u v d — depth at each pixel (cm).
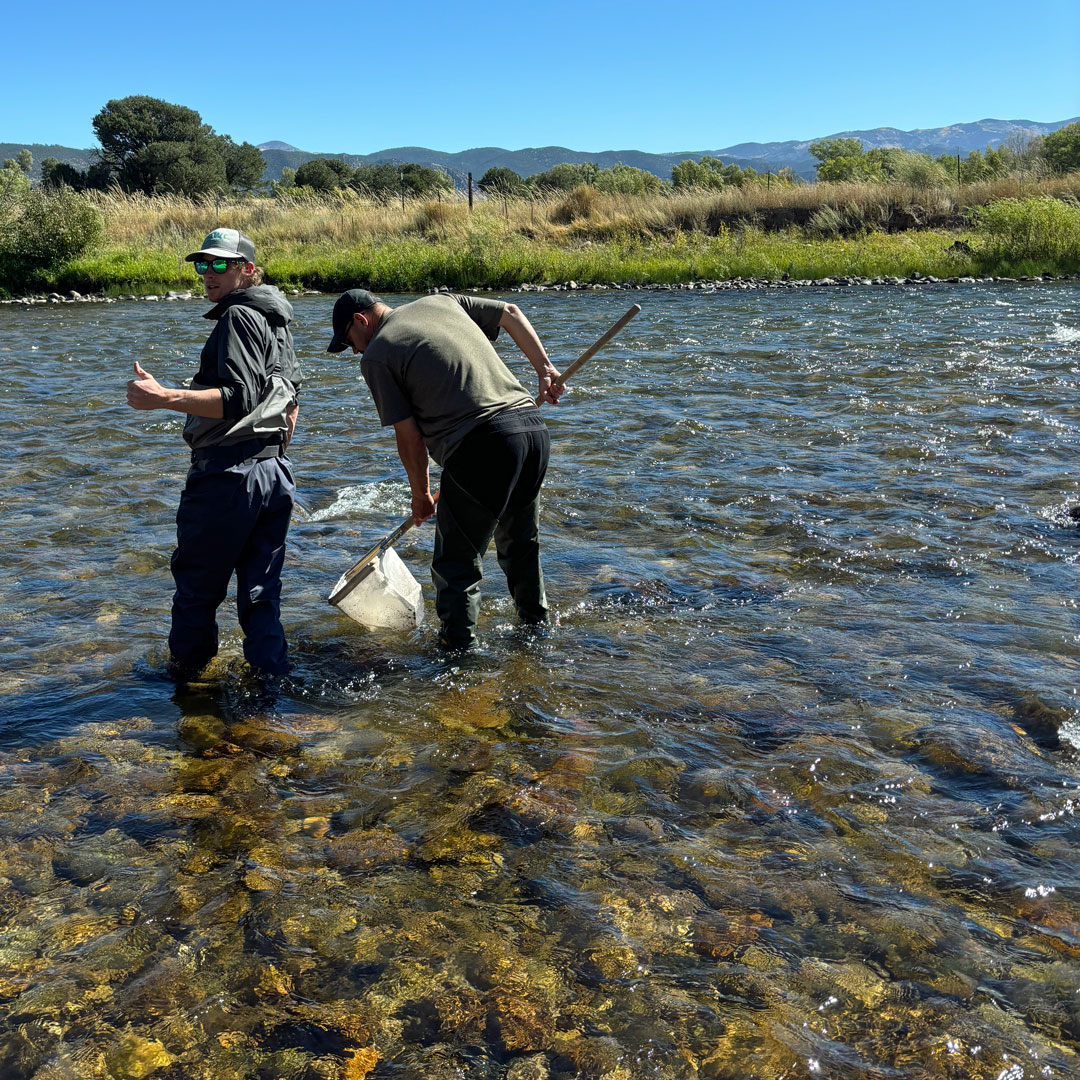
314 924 244
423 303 388
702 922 242
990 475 639
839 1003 216
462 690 371
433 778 311
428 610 450
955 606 434
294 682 380
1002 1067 199
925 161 3167
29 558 516
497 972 228
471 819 288
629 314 406
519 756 323
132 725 349
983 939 234
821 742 326
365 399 980
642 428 809
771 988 221
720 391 962
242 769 319
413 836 281
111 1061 205
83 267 2391
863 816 285
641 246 2670
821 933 238
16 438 802
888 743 325
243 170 7438
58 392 1017
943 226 2780
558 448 748
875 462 682
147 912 250
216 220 3062
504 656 397
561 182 5744
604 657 395
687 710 351
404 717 352
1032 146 3547
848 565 490
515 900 252
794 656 391
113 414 904
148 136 6875
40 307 2111
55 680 382
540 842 277
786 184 3106
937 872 259
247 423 361
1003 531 530
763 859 267
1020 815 283
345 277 2414
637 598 455
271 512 383
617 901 251
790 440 754
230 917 247
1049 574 469
